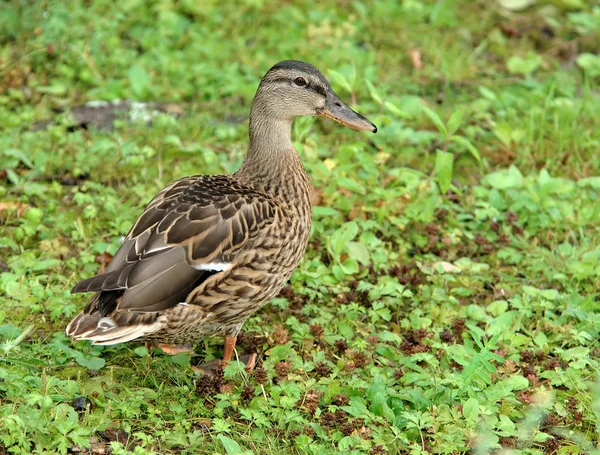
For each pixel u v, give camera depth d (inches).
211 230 359.9
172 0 666.8
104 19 622.8
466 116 576.1
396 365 384.5
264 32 638.5
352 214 477.7
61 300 396.2
